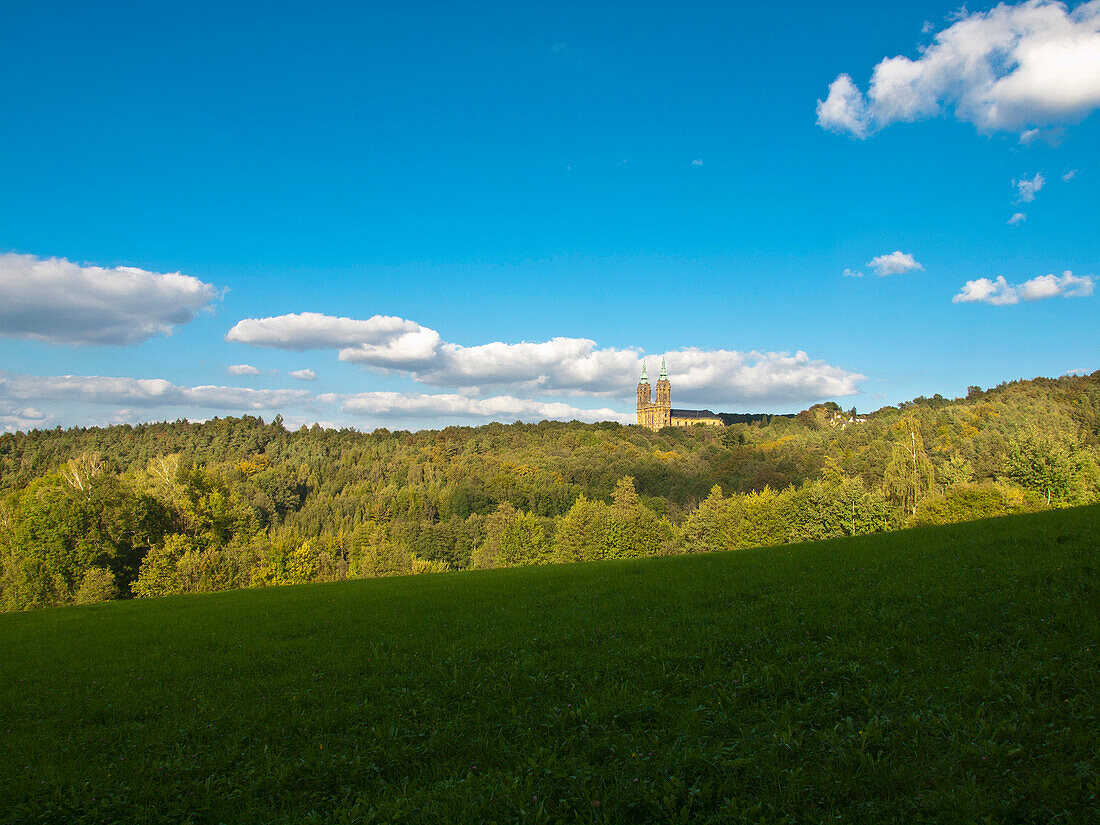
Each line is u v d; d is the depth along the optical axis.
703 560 25.19
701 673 11.08
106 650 17.12
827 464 116.75
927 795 7.10
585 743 9.13
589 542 84.56
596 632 14.33
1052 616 11.35
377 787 8.59
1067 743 7.59
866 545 22.70
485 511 137.00
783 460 145.00
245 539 75.81
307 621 19.03
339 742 9.95
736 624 13.69
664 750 8.61
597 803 7.54
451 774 8.70
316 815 7.86
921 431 131.00
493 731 9.92
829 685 10.11
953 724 8.30
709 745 8.69
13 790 9.06
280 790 8.69
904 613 12.91
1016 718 8.19
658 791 7.69
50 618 25.05
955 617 12.13
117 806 8.52
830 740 8.29
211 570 63.19
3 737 11.10
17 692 13.59
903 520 69.19
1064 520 20.69
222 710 11.49
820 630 12.58
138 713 11.82
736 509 84.12
